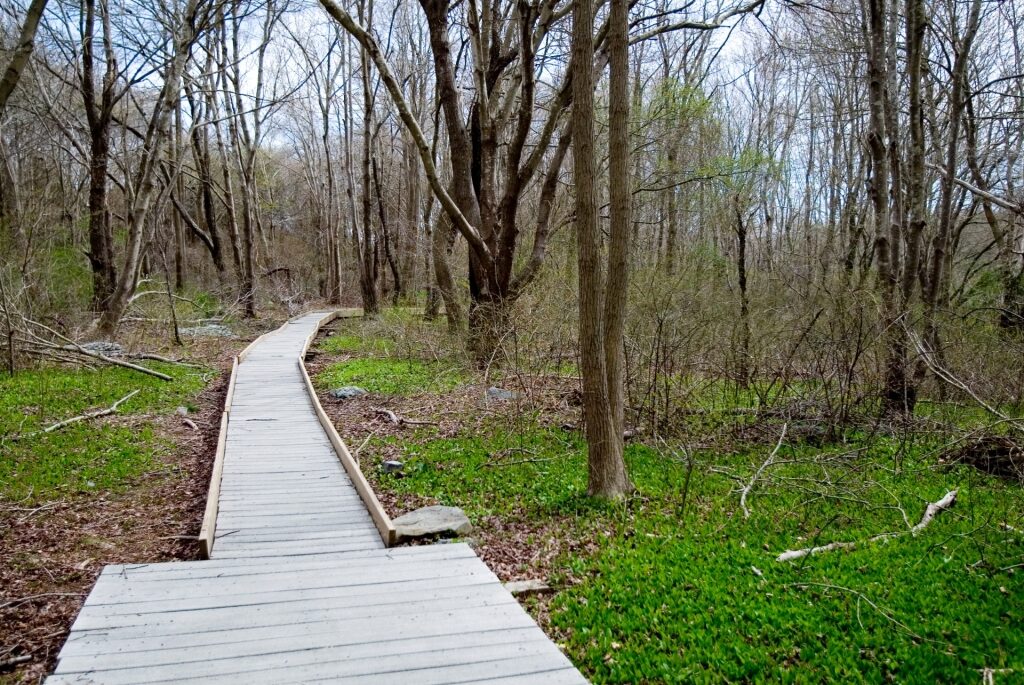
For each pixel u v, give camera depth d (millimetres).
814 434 9312
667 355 10469
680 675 3926
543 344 12344
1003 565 5312
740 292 13914
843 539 6008
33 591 5156
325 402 11992
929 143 17469
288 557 5402
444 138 27547
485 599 4547
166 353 16172
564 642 4375
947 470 7918
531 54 12672
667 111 15625
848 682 3844
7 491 7055
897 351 9594
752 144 27266
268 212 41312
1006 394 9672
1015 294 12570
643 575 5227
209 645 3863
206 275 32781
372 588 4707
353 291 37156
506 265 13875
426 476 7887
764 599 4809
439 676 3578
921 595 4816
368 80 23766
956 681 3855
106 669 3588
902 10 15281
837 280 12992
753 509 6762
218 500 6965
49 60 21531
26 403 10148
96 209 17031
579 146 6465
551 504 6879
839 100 22438
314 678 3531
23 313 12750
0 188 19469
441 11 13648
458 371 13773
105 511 6898
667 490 7352
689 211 20047
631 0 12539
